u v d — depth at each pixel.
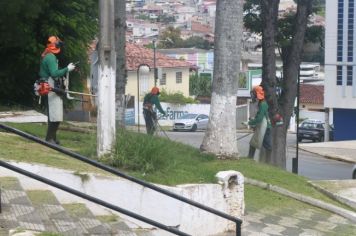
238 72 16.59
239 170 15.32
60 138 14.60
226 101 16.44
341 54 50.47
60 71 12.53
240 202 11.59
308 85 80.88
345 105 50.97
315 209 14.12
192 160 14.34
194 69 82.25
